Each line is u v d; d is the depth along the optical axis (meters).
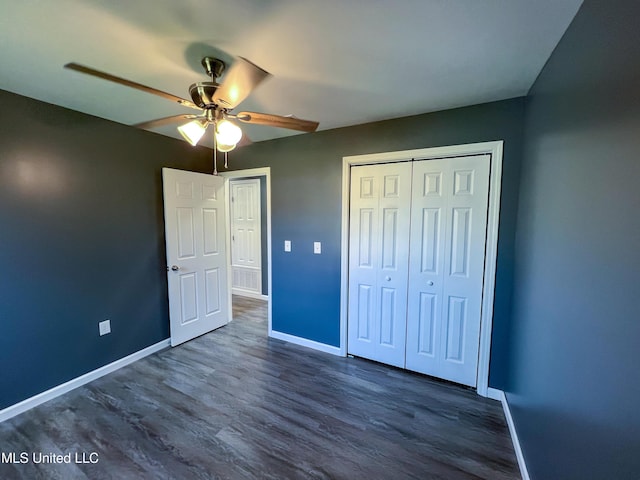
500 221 2.11
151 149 2.83
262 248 4.77
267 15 1.15
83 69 1.10
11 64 1.55
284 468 1.58
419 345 2.53
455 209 2.30
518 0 1.07
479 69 1.60
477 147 2.14
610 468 0.82
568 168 1.17
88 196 2.37
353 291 2.80
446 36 1.30
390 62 1.53
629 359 0.74
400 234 2.53
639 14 0.71
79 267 2.33
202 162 3.36
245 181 4.85
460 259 2.31
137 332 2.78
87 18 1.17
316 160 2.85
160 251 2.96
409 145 2.39
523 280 1.83
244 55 1.46
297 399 2.18
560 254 1.22
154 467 1.58
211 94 1.43
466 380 2.36
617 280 0.81
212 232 3.42
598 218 0.92
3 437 1.79
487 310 2.21
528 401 1.58
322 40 1.33
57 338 2.21
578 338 1.03
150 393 2.25
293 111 2.26
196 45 1.37
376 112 2.28
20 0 1.05
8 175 1.93
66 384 2.26
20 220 2.00
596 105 0.94
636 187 0.72
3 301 1.94
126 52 1.43
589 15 1.01
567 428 1.09
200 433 1.83
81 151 2.31
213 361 2.76
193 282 3.22
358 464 1.61
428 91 1.89
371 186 2.62
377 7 1.10
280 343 3.16
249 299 4.83
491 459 1.66
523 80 1.73
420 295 2.49
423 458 1.66
